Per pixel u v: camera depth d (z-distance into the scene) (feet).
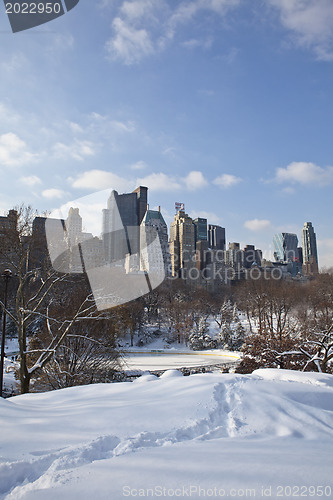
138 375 83.87
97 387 23.36
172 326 216.54
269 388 19.69
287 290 168.55
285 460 9.68
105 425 14.11
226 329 183.42
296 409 16.31
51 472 9.56
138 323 180.45
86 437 12.68
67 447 11.58
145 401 17.81
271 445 12.05
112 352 56.80
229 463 9.46
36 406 18.84
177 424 14.33
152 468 9.21
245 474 8.55
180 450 11.26
